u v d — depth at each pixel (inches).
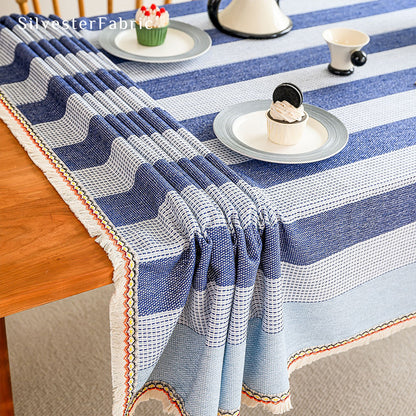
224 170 37.0
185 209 32.3
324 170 39.4
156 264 31.3
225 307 34.1
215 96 47.6
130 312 32.2
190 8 62.6
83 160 38.3
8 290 28.2
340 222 37.7
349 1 66.4
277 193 36.9
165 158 37.0
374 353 65.0
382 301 43.9
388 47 57.0
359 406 59.7
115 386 34.4
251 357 39.8
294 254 37.0
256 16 57.0
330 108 46.9
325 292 39.9
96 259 30.4
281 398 40.1
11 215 32.7
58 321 67.1
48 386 60.1
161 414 57.3
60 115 42.2
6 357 44.6
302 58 54.4
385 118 45.9
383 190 38.1
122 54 51.0
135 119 40.7
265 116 43.9
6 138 39.6
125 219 33.6
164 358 39.4
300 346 42.3
